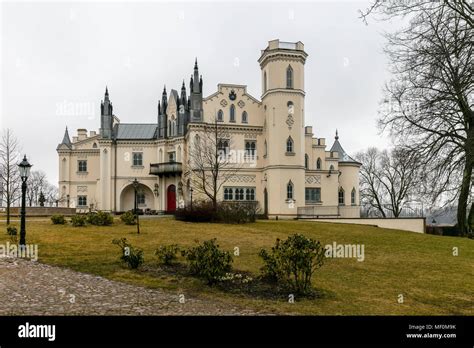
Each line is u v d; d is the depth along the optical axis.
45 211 41.66
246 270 13.46
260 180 47.41
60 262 14.70
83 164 57.59
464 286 12.55
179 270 13.54
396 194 65.44
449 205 25.03
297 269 11.05
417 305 10.39
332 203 50.34
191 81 47.56
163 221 30.69
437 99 17.70
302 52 45.59
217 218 30.47
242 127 47.16
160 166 51.72
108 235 21.75
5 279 12.00
